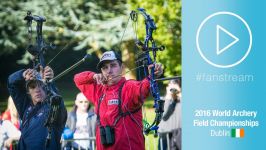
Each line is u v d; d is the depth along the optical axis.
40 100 11.49
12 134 14.62
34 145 11.33
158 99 10.74
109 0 30.88
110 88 11.13
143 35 22.81
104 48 31.62
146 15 10.98
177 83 15.59
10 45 31.53
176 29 23.86
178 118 15.58
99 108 11.20
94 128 15.17
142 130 11.10
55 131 11.24
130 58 29.86
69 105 32.34
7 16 30.95
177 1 23.77
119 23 29.95
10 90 11.68
